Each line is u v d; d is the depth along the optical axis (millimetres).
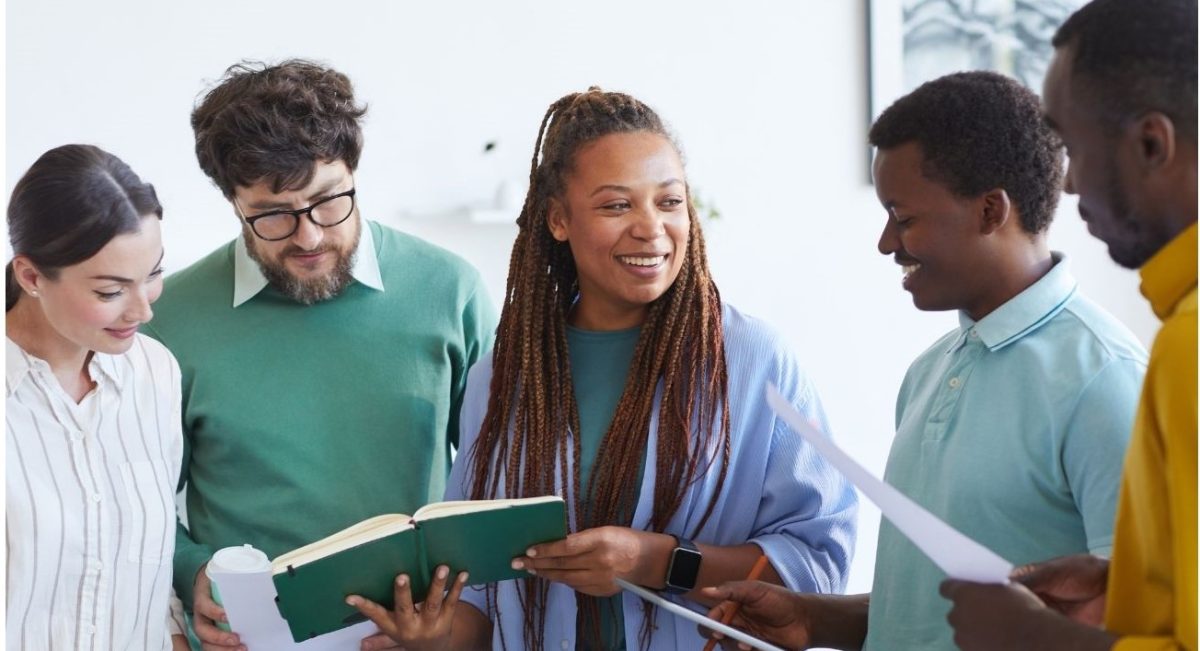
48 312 1463
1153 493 946
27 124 2943
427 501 1884
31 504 1496
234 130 1660
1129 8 968
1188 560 885
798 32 3498
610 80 3387
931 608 1315
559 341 1674
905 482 1364
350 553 1410
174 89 3045
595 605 1613
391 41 3215
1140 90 952
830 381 3592
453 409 1948
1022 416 1238
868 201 3574
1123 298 3809
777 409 1130
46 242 1409
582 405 1655
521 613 1655
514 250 1708
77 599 1549
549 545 1469
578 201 1566
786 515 1649
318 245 1730
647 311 1648
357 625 1595
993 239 1271
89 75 2980
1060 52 1021
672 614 1598
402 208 3250
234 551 1492
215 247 3092
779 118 3504
